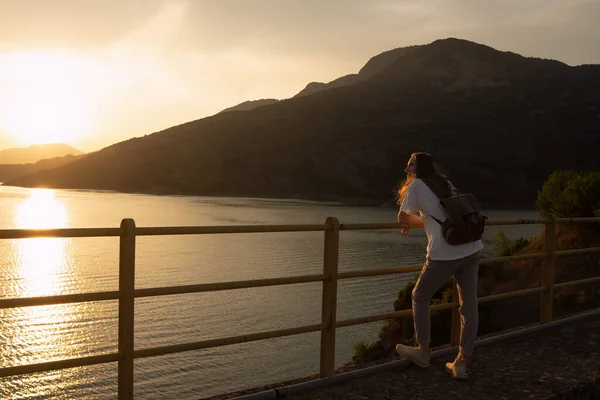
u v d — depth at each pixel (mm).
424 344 4539
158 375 27828
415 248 74000
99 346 33375
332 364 4316
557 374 4559
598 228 22078
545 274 5996
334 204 188250
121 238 3379
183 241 85562
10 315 40656
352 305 42062
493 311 19312
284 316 40219
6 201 187875
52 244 84875
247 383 26844
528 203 177375
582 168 189375
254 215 137375
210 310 41656
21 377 27781
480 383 4340
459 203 4098
